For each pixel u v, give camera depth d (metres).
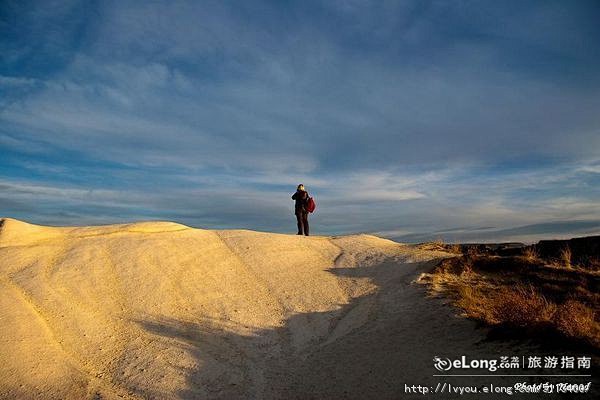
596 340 6.79
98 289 10.77
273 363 8.34
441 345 7.67
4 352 8.19
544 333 7.16
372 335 8.77
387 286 11.18
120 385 7.74
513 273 10.90
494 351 7.06
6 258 11.61
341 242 14.91
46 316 9.60
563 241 12.84
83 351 8.72
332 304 10.63
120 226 14.23
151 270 11.70
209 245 13.73
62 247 12.61
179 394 7.37
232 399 7.21
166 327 9.57
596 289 9.49
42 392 7.38
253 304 10.70
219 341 9.16
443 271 11.38
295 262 13.08
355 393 6.76
